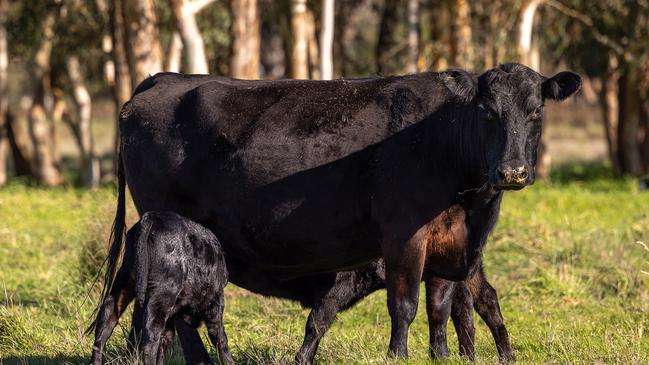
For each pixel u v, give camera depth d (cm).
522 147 1044
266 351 1238
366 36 6003
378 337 1362
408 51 4009
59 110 4738
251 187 1148
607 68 4388
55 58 4388
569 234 2091
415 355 1198
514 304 1641
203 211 1191
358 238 1137
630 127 4150
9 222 2523
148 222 1038
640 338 1286
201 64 2512
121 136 1245
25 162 4800
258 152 1145
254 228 1159
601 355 1174
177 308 1059
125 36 2886
